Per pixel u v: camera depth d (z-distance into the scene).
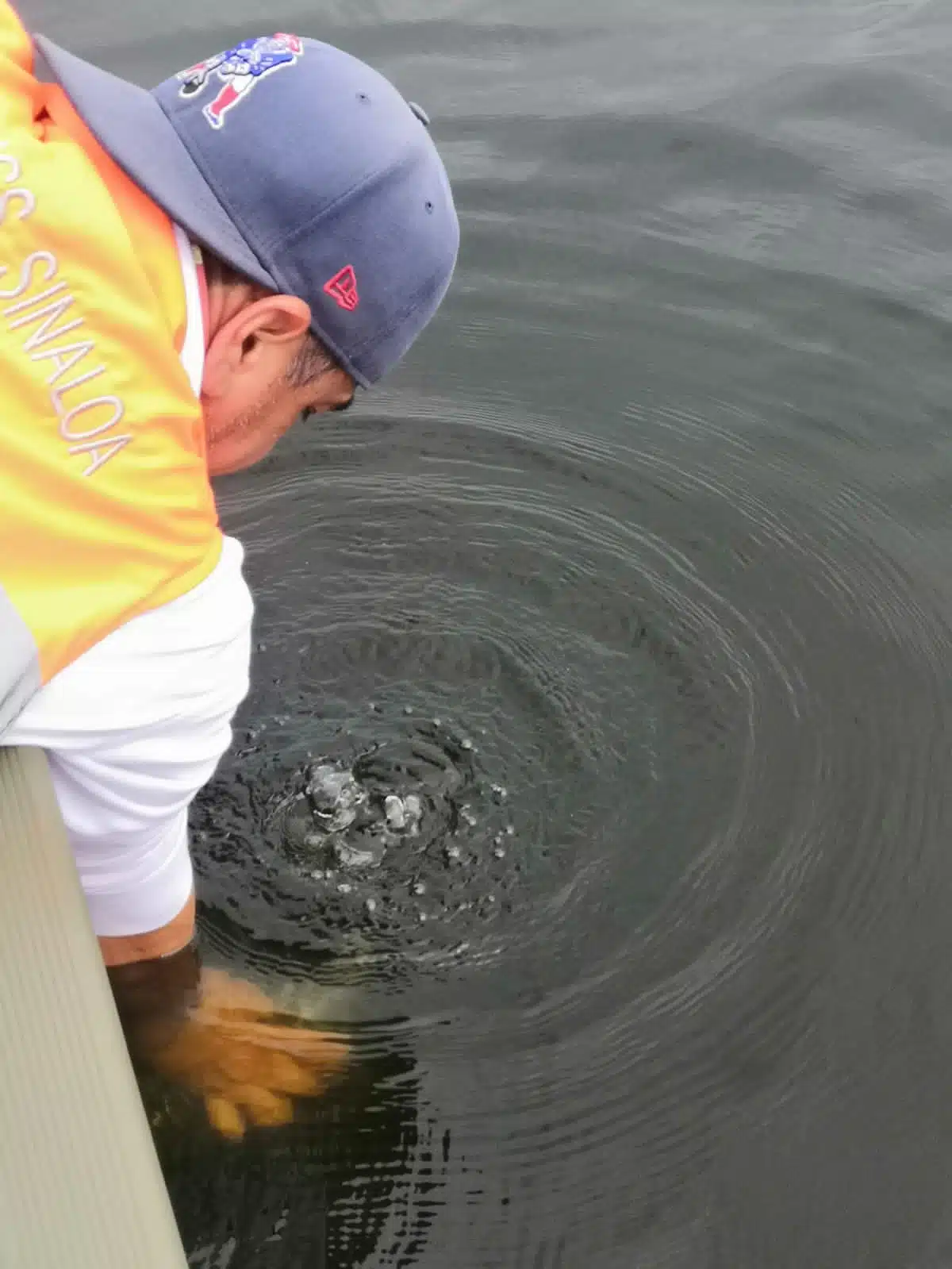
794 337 2.58
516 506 2.25
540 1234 1.31
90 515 0.96
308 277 1.10
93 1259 0.74
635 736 1.85
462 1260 1.29
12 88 1.00
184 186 1.03
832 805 1.75
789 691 1.91
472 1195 1.34
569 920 1.63
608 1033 1.50
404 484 2.29
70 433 0.94
